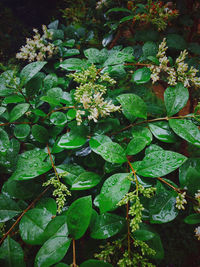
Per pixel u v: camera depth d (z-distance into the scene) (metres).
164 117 0.26
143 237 0.20
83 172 0.24
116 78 0.32
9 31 0.84
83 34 0.45
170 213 0.21
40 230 0.20
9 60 0.48
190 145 0.80
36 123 0.27
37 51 0.37
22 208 0.23
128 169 0.24
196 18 0.46
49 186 0.24
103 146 0.21
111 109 0.23
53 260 0.17
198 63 0.33
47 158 0.24
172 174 0.47
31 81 0.27
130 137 0.26
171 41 0.35
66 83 0.35
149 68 0.28
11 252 0.19
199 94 0.43
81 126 0.24
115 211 0.29
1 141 0.23
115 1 0.45
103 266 0.17
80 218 0.18
